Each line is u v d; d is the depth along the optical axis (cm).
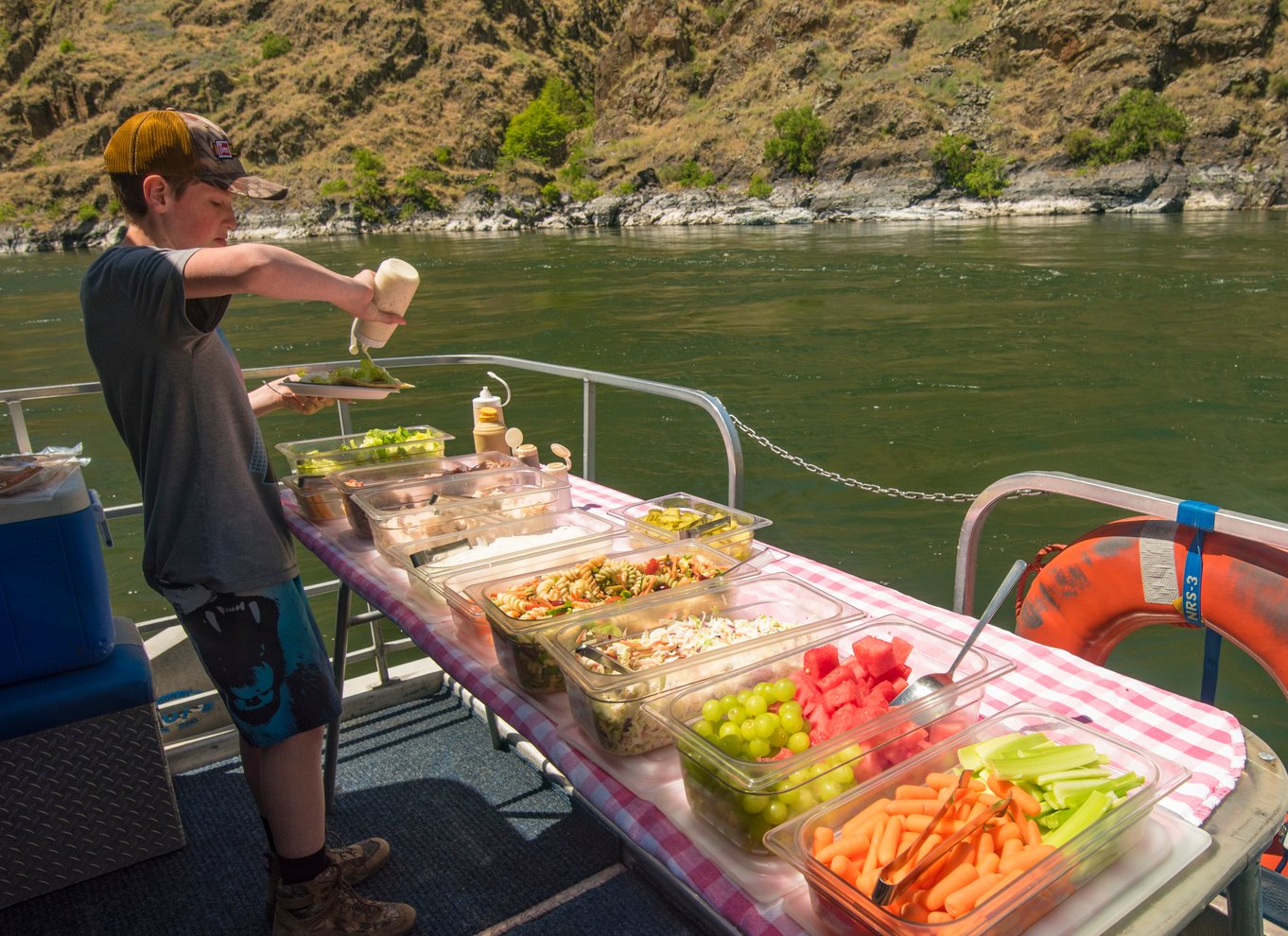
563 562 194
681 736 120
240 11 13012
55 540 225
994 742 114
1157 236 4131
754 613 167
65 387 284
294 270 167
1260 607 180
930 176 6881
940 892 94
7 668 228
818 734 124
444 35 11912
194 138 172
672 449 1323
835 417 1444
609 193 8525
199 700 304
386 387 244
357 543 243
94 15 13188
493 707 159
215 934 230
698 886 112
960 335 2022
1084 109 6862
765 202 7394
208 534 176
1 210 10119
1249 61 6656
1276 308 2139
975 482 1138
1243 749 133
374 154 10362
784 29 8962
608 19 14312
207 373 172
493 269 4119
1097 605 211
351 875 246
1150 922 99
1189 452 1202
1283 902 186
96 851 247
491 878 249
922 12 8406
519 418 1524
